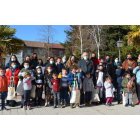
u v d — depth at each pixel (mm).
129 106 12570
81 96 12930
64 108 12039
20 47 28750
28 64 12359
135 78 13188
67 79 12391
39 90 12523
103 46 39750
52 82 12188
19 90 11914
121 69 13461
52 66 12656
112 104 13062
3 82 11578
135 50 31969
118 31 37812
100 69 13156
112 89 12844
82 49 43375
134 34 24453
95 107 12320
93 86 12906
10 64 12703
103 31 40250
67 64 13117
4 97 11625
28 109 11750
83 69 12797
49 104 12891
